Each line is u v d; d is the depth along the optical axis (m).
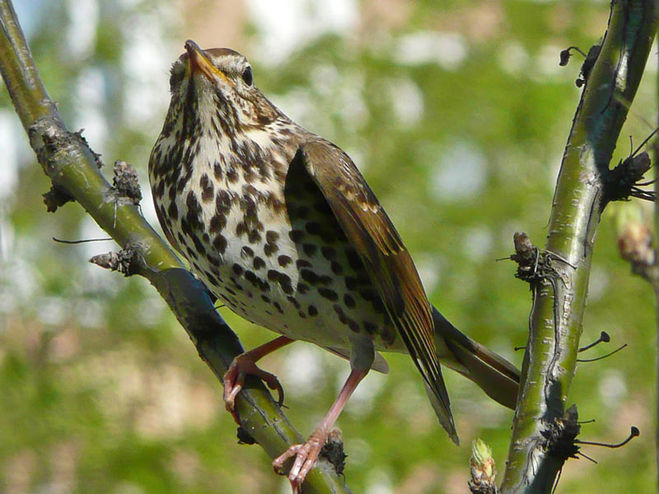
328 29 14.67
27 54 6.19
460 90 14.28
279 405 5.83
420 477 13.38
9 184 13.91
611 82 5.07
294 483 5.21
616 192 5.00
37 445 12.98
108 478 12.93
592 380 13.14
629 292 13.30
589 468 12.99
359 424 13.27
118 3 14.33
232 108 6.42
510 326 13.31
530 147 14.27
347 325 6.37
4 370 13.06
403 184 14.05
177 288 5.78
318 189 6.23
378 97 14.32
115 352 13.48
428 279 13.70
